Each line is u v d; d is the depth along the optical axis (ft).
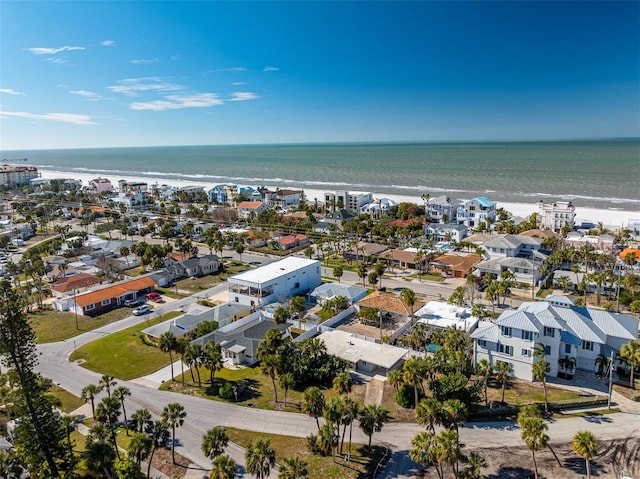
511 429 184.55
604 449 169.07
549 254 406.82
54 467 171.12
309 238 552.82
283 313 280.31
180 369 246.06
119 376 240.94
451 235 513.45
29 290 358.84
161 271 409.69
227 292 373.81
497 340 224.12
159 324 295.48
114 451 164.04
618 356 221.87
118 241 515.50
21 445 169.68
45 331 302.86
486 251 408.46
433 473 161.27
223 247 526.16
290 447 177.68
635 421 185.16
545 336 220.43
